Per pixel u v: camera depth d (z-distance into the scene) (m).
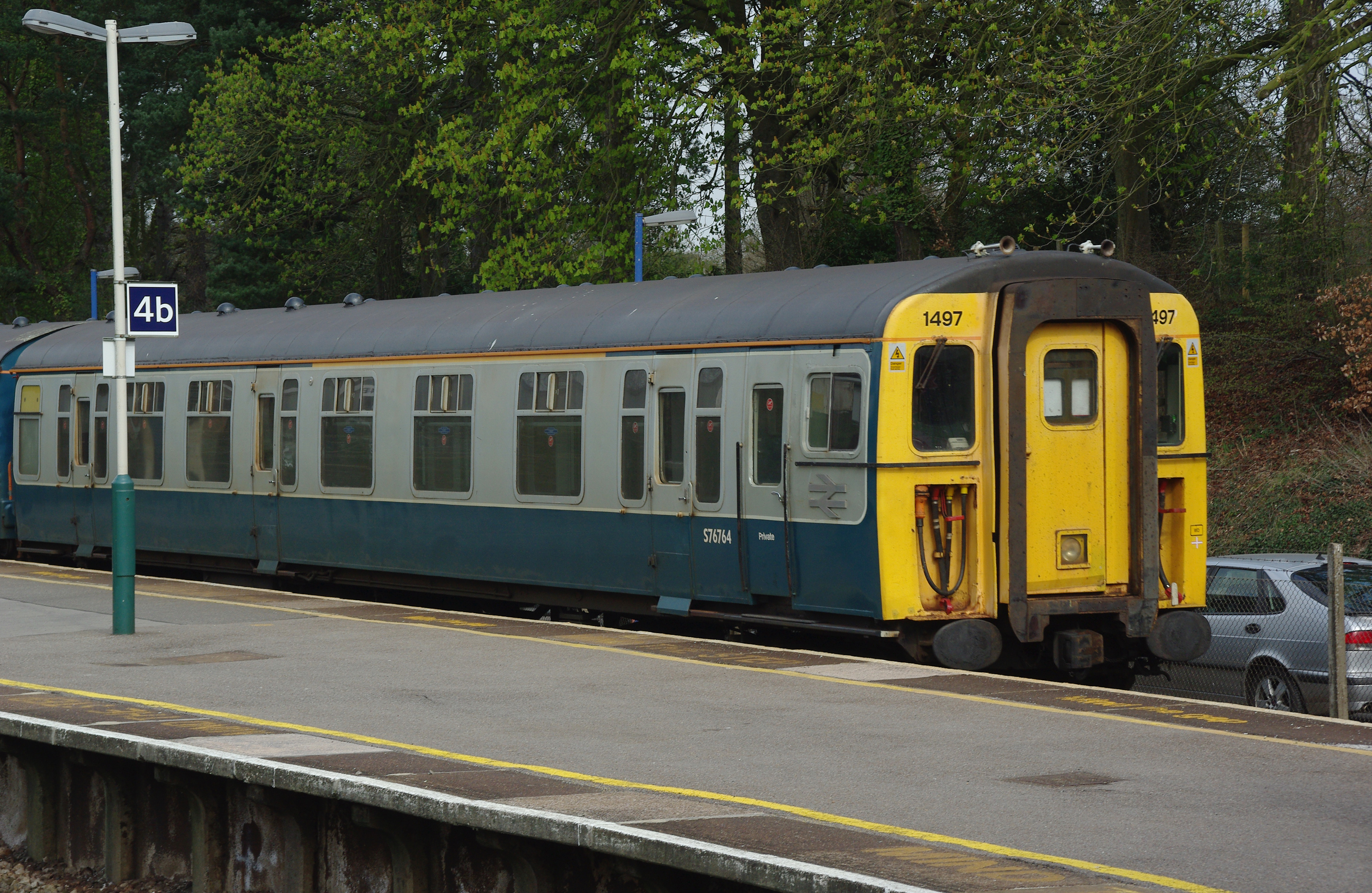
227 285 62.56
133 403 32.25
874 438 18.41
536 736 13.65
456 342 25.14
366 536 26.75
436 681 16.75
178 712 14.97
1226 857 9.42
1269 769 12.04
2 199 76.00
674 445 21.41
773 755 12.70
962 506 18.84
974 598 18.73
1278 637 20.30
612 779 11.80
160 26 22.06
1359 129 33.09
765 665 17.61
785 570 19.70
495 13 44.28
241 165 56.34
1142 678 23.05
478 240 50.38
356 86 53.81
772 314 20.17
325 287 67.94
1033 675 19.86
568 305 24.03
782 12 37.03
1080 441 19.19
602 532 22.50
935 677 16.70
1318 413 34.56
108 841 14.87
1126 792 11.25
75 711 15.02
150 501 31.70
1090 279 19.06
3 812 16.38
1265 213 39.75
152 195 73.81
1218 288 39.78
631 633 20.42
